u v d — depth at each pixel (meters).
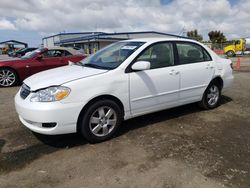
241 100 6.40
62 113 3.48
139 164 3.25
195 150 3.62
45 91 3.52
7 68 8.52
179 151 3.59
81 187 2.79
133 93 4.09
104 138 3.92
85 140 3.97
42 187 2.79
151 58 4.36
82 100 3.59
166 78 4.46
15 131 4.33
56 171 3.10
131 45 4.48
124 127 4.52
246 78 10.22
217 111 5.46
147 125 4.61
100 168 3.16
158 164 3.24
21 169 3.15
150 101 4.35
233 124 4.67
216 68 5.36
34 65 8.91
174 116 5.11
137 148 3.70
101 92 3.74
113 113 3.97
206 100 5.39
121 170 3.12
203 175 3.00
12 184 2.84
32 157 3.44
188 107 5.72
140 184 2.84
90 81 3.67
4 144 3.83
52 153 3.56
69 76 3.75
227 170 3.10
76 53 10.00
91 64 4.46
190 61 4.93
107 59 4.42
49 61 9.22
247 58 27.84
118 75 3.92
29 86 3.76
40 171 3.10
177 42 4.79
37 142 3.91
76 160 3.36
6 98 6.79
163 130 4.38
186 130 4.38
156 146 3.75
